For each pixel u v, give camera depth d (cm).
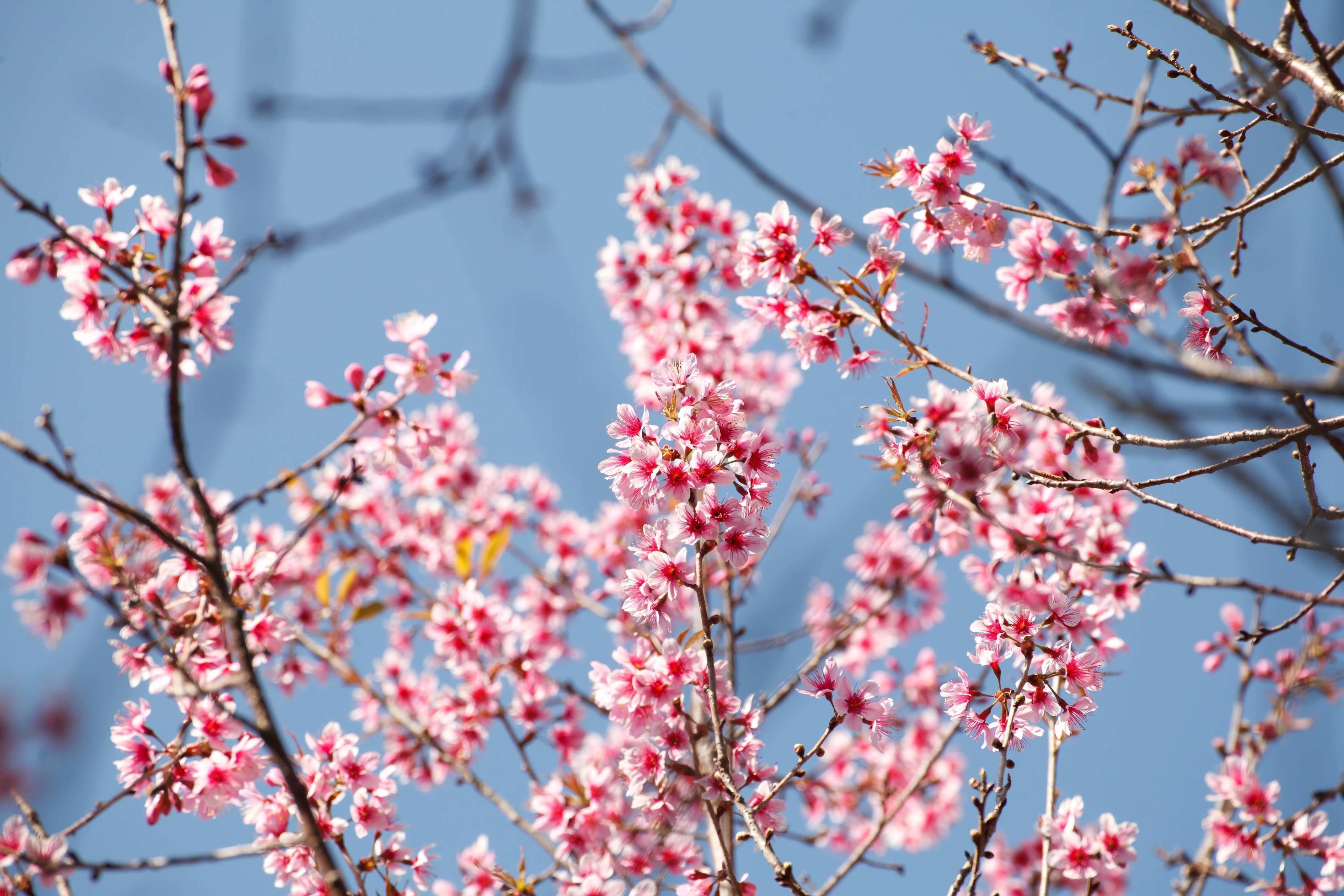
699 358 606
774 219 414
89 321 379
